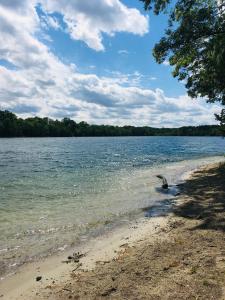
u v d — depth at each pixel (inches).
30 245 410.0
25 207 619.2
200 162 1589.6
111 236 444.5
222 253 342.6
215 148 3161.9
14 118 6304.1
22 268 341.4
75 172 1162.6
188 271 301.7
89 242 421.1
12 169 1251.8
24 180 967.6
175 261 328.5
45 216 552.7
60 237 441.7
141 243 402.0
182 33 889.5
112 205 634.2
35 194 749.9
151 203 648.4
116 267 324.8
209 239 391.9
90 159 1738.4
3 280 314.5
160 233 439.2
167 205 627.2
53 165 1407.5
